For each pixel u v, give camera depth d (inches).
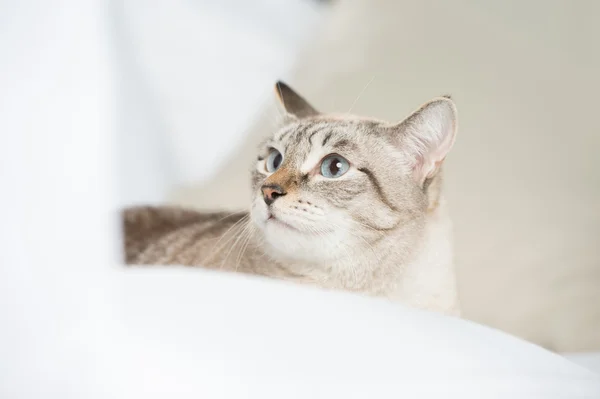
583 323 37.6
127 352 19.3
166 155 46.6
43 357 19.1
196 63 49.0
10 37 25.6
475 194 39.7
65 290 21.1
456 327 26.3
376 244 40.2
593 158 39.1
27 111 24.5
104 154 25.2
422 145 40.8
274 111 48.7
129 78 42.4
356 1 48.3
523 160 39.4
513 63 40.9
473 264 39.0
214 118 48.8
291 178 41.1
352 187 40.4
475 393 21.3
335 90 45.8
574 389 23.8
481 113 40.5
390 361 21.5
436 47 42.8
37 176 23.5
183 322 21.1
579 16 41.0
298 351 20.8
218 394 18.7
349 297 26.8
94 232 23.1
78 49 26.8
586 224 38.4
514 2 42.2
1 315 20.1
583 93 39.8
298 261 41.1
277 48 51.2
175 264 43.6
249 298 23.8
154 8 47.2
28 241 22.1
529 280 38.1
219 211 47.0
